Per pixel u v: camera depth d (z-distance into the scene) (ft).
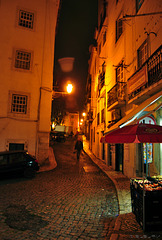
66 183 27.99
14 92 44.86
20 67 46.21
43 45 48.34
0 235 12.51
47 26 49.24
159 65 21.67
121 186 25.76
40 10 48.91
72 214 16.46
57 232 13.14
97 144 63.57
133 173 30.17
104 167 43.34
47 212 16.76
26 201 19.53
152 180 15.29
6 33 45.55
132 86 29.27
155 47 24.64
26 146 44.55
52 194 22.20
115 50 43.45
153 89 22.91
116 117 39.63
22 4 47.37
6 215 15.76
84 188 25.29
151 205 12.76
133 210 15.42
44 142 46.09
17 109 45.39
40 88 46.96
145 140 12.26
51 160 49.16
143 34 28.58
